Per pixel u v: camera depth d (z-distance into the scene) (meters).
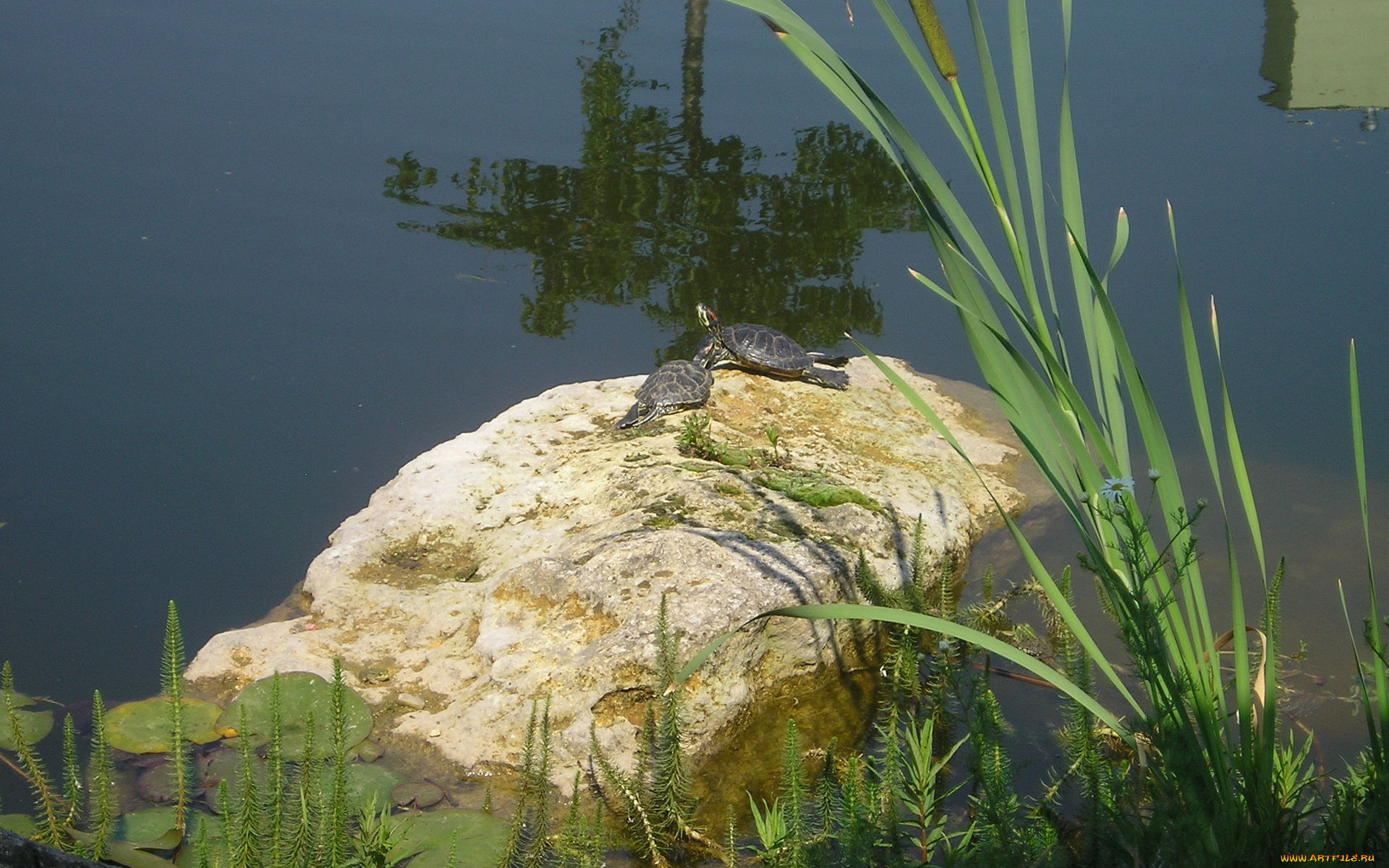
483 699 4.34
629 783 3.72
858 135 10.35
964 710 3.49
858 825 2.80
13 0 12.20
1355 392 2.19
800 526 5.18
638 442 6.03
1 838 2.23
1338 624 4.97
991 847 2.68
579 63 11.52
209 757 4.04
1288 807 2.71
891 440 6.39
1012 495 6.08
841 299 8.18
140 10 12.28
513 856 3.45
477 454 5.96
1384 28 11.38
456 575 5.21
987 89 2.28
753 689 4.54
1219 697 2.36
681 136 10.28
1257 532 2.30
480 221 8.94
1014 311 2.28
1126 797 2.88
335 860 2.96
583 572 4.70
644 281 8.33
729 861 3.11
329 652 4.67
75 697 4.48
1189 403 7.11
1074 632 2.38
